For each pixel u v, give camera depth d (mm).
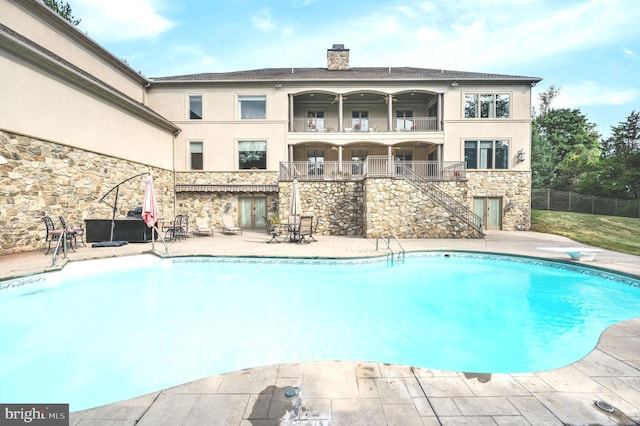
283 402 2355
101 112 12500
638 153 22281
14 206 8906
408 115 20953
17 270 6648
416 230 13930
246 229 18469
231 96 18547
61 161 10531
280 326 5406
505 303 6535
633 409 2311
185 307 6258
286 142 18594
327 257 9055
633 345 3420
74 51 13469
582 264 8164
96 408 2291
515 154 18344
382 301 6680
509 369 4027
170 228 13336
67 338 4832
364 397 2426
